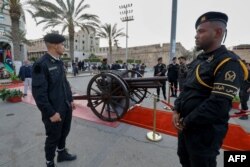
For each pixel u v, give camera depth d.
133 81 4.10
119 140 3.18
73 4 17.31
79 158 2.60
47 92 2.08
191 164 1.47
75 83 11.47
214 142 1.32
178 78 6.38
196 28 1.44
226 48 1.32
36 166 2.38
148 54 47.84
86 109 4.96
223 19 1.30
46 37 2.13
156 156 2.68
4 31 19.22
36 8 13.30
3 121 4.04
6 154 2.66
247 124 4.10
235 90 1.16
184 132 1.48
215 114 1.19
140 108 4.92
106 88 4.03
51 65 2.12
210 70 1.28
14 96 5.80
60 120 2.15
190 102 1.40
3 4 12.38
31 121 4.05
